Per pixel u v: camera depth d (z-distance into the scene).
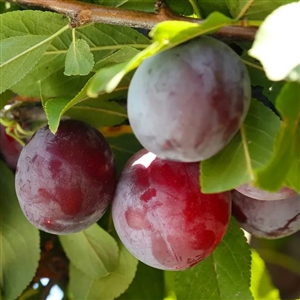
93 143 0.18
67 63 0.16
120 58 0.17
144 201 0.16
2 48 0.17
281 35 0.11
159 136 0.13
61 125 0.18
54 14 0.17
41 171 0.17
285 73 0.11
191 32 0.12
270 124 0.13
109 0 0.17
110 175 0.18
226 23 0.12
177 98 0.12
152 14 0.16
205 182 0.13
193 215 0.16
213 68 0.13
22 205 0.18
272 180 0.11
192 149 0.13
